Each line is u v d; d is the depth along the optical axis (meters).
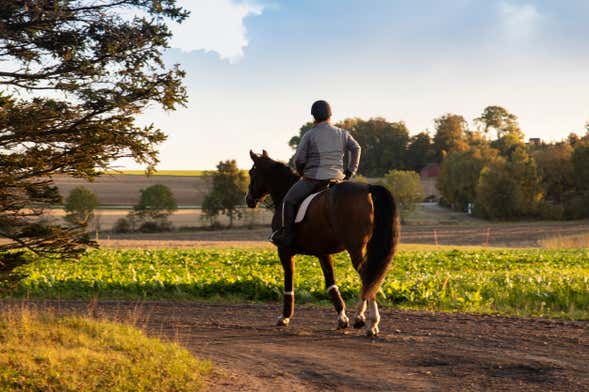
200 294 15.00
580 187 102.44
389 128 181.12
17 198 7.64
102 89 7.07
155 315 11.57
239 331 9.40
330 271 9.11
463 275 16.62
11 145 7.30
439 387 6.01
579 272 18.31
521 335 8.77
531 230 73.81
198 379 6.00
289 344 8.22
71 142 7.33
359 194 7.72
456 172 110.31
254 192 9.97
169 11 7.14
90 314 10.60
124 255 27.00
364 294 7.48
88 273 17.75
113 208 98.75
